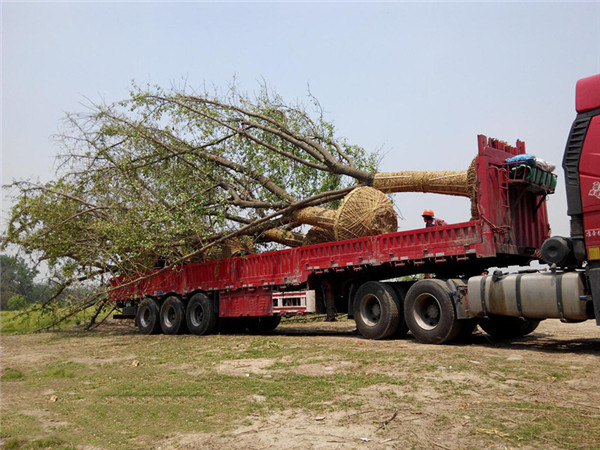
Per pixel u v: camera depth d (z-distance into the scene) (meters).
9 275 17.41
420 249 10.61
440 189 12.27
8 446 5.46
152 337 15.66
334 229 12.54
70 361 11.11
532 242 10.62
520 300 9.16
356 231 12.26
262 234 15.24
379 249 11.24
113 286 17.17
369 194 12.48
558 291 8.68
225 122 14.73
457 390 6.67
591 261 8.44
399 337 11.67
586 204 8.41
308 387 7.32
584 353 8.70
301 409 6.30
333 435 5.29
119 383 8.46
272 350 10.63
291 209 14.16
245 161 14.62
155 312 16.91
